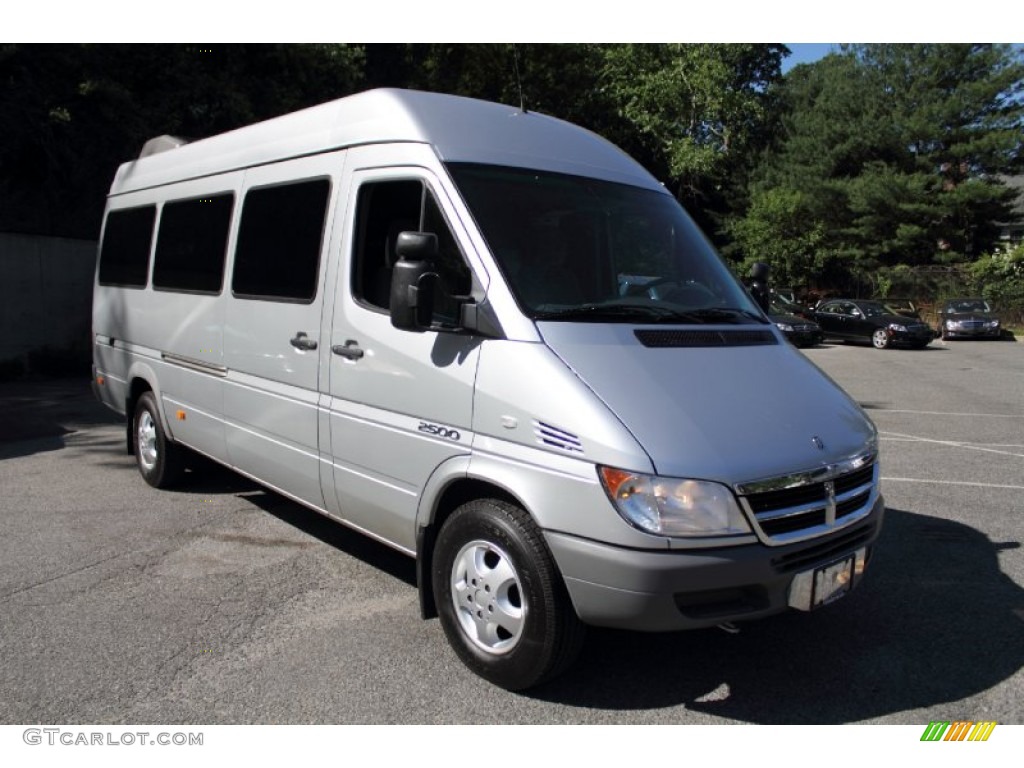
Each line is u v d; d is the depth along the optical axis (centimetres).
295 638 394
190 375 571
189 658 373
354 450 411
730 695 346
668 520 293
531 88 2572
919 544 541
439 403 358
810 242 3130
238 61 1598
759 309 445
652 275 410
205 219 559
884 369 1728
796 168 3506
